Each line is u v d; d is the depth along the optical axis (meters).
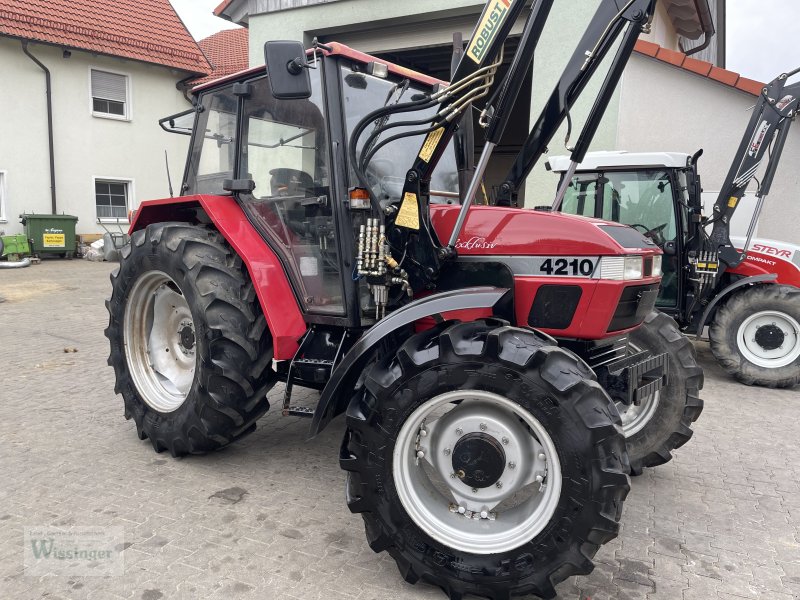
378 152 2.93
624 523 2.80
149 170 15.83
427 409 2.18
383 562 2.40
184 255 3.13
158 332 3.62
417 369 2.15
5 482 2.99
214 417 3.08
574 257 2.33
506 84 2.28
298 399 4.43
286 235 3.05
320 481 3.11
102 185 15.17
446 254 2.47
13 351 5.79
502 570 2.09
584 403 2.01
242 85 3.17
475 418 2.23
